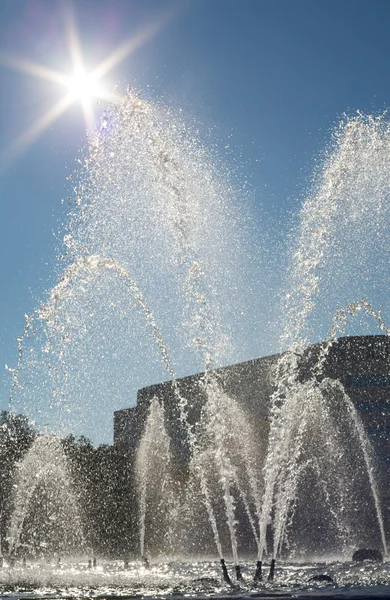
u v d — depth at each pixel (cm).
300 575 2459
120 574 2755
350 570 2672
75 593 1980
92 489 7875
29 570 3112
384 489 8169
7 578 2517
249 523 7119
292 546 6944
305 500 7488
